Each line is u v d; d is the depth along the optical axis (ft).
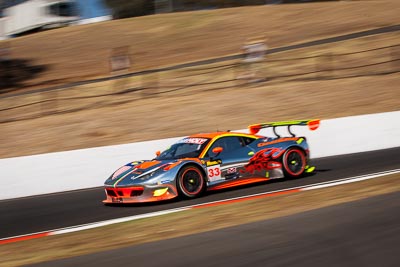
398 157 140.56
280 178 122.31
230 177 111.75
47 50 404.36
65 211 108.17
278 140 120.57
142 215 93.15
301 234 64.34
